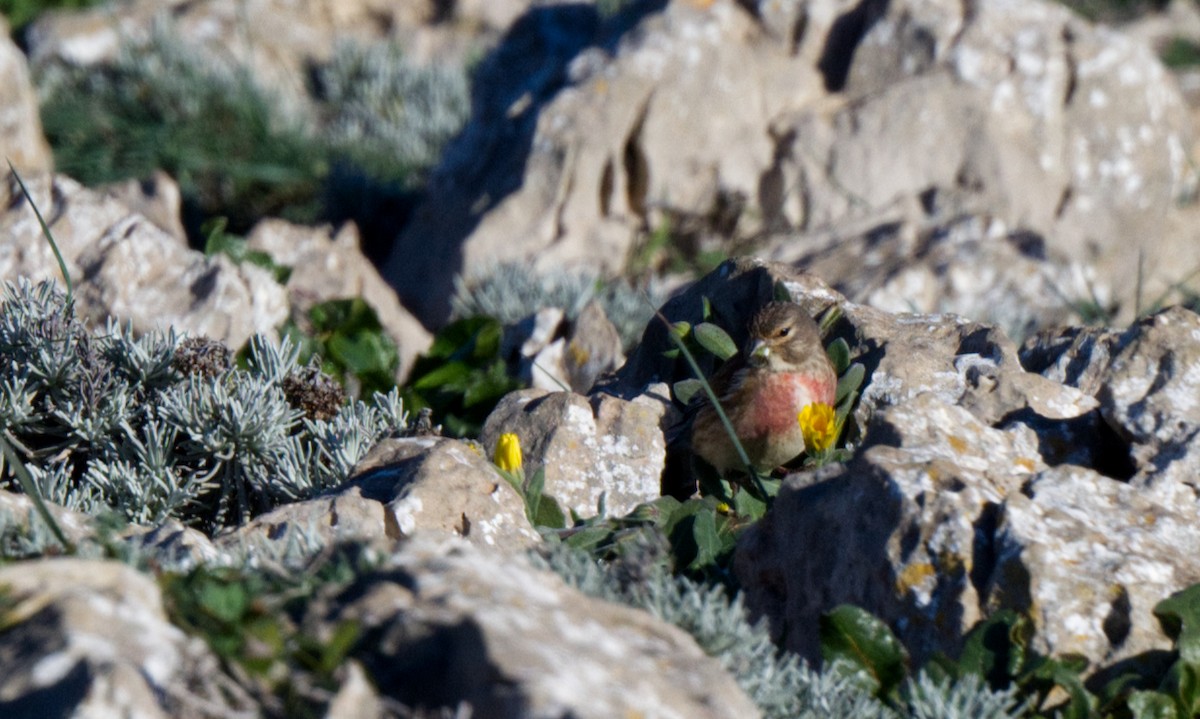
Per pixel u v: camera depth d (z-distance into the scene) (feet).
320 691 15.06
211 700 14.92
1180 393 25.54
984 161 60.29
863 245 56.90
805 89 62.13
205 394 28.73
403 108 79.71
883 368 29.40
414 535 19.44
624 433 28.25
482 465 24.80
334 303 40.50
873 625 20.16
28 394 28.91
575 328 40.83
